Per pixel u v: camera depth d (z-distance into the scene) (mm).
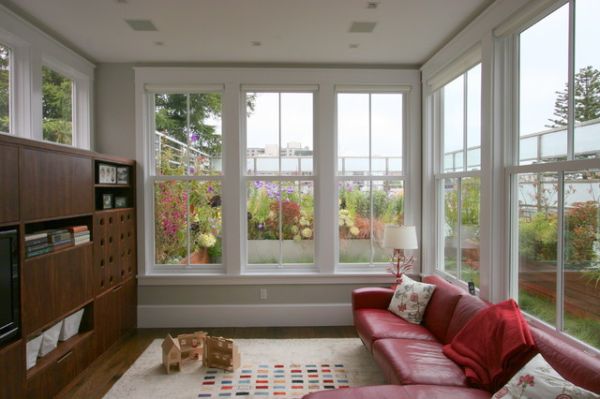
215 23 3168
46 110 3447
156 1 2787
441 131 3928
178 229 4234
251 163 4258
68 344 2920
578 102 2121
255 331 4004
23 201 2398
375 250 4305
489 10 2803
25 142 2418
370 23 3189
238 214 4137
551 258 2348
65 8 2887
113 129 4117
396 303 3312
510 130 2766
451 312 2838
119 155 4113
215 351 3113
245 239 4242
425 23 3191
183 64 4117
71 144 3859
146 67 4082
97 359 3299
